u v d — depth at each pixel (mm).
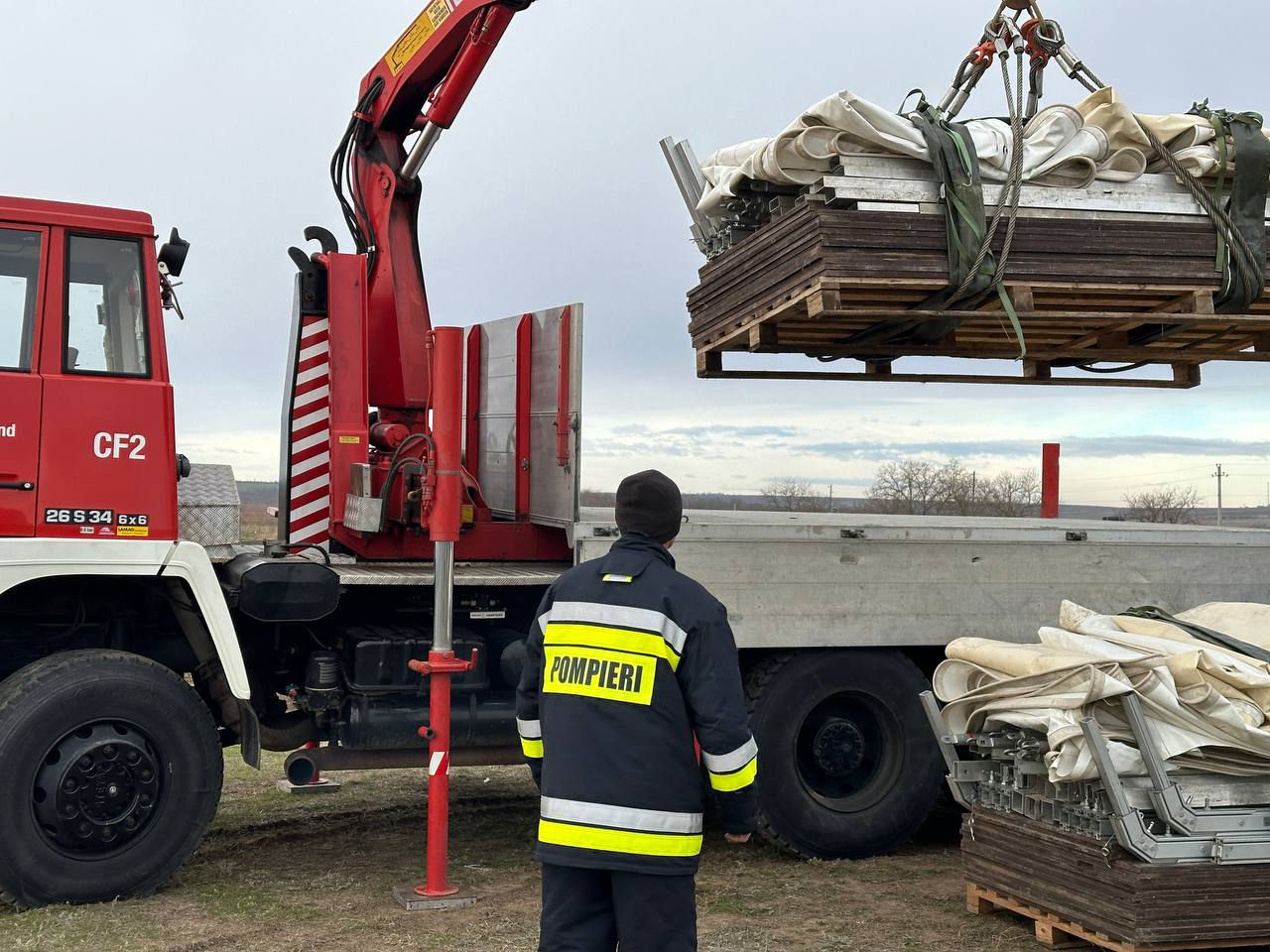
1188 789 4848
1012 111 6062
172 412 5707
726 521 7262
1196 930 4680
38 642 5953
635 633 3475
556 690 3553
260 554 6355
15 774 5281
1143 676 4820
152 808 5574
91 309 5613
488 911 5559
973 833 5574
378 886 5961
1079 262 6090
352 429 7000
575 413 6660
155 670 5605
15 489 5398
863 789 6879
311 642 6504
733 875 6387
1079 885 4938
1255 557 7340
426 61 7246
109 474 5555
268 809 7648
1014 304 6043
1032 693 5078
